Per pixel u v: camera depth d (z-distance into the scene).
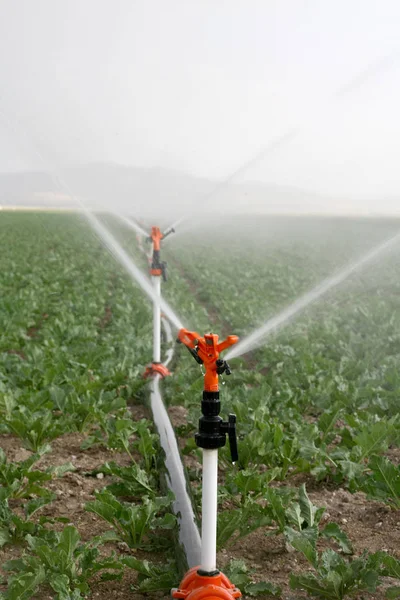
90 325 12.90
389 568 3.96
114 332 12.55
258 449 5.75
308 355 9.46
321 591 3.91
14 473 5.34
